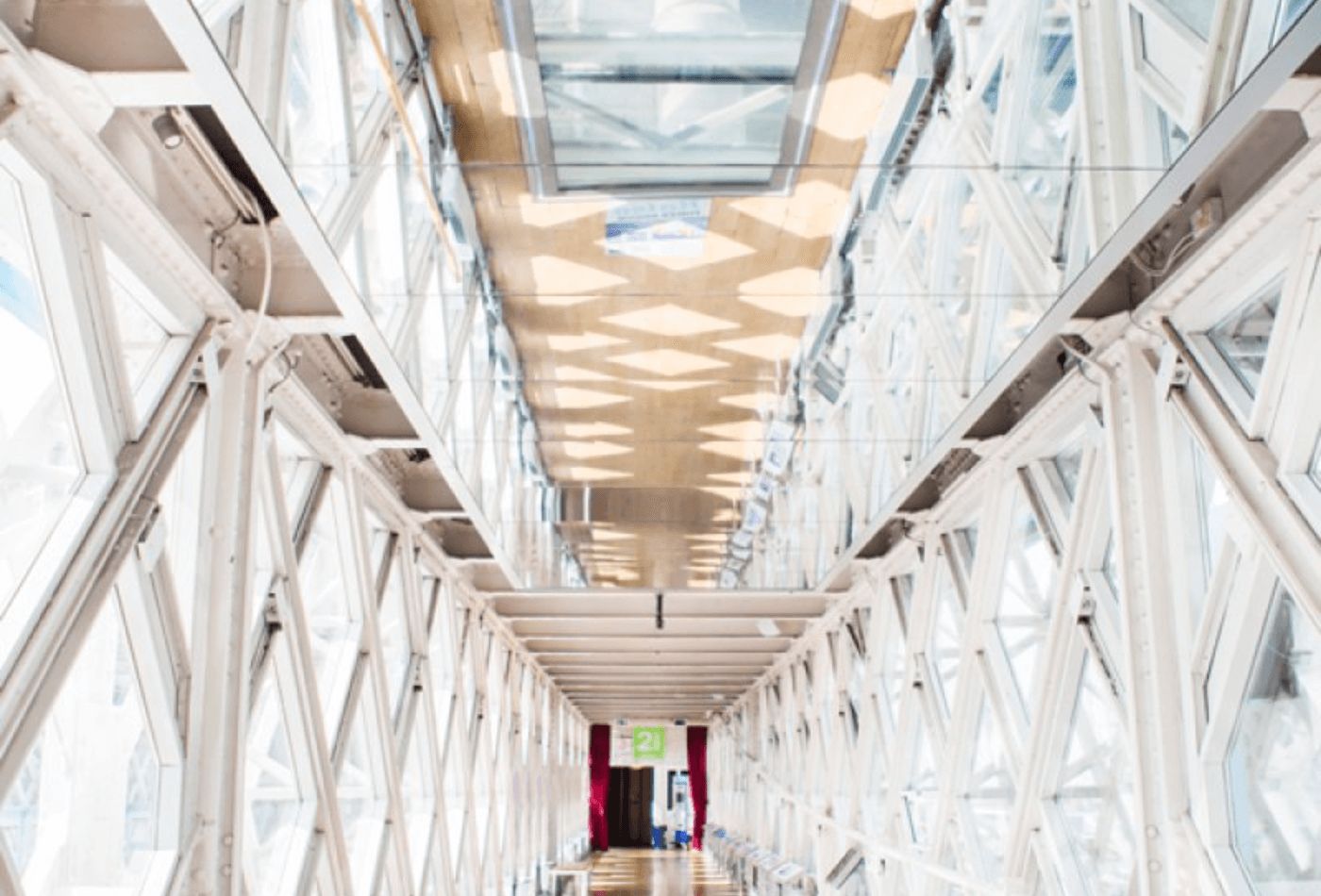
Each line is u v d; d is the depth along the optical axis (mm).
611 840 40250
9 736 2867
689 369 7008
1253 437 3789
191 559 4078
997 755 6980
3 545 3742
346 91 4426
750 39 4695
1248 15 3043
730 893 18375
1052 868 5789
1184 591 4203
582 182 5055
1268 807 3924
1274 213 3500
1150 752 4312
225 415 4188
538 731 17250
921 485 7555
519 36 4742
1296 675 3818
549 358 6934
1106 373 4652
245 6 3299
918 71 4699
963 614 7352
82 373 3270
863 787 10102
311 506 5957
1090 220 3947
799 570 9320
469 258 5574
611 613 11922
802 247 5539
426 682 8367
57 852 4465
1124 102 3812
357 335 4734
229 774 4074
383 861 6969
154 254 3609
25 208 3016
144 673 3752
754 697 20328
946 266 5492
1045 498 5973
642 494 8633
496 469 8156
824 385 7320
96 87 2879
